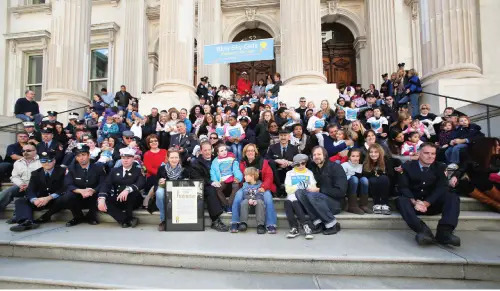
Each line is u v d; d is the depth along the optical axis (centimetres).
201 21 1355
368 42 1294
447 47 693
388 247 331
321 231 391
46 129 667
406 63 1209
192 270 312
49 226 443
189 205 416
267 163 454
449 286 273
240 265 310
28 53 1528
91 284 274
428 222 389
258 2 1410
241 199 416
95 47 1502
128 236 383
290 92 809
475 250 318
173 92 843
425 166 393
